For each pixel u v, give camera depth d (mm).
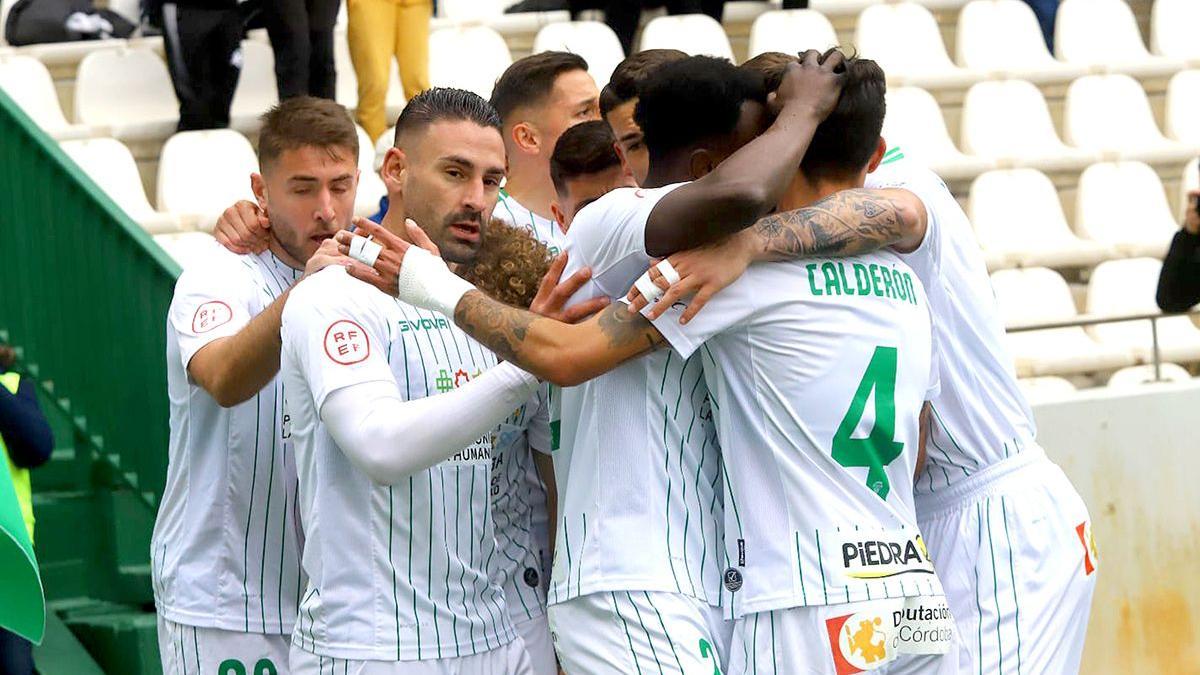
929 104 13766
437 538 5055
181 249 10719
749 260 4500
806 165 4746
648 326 4488
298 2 11367
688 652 4582
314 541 5047
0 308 8211
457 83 13219
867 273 4711
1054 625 5324
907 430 4723
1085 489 8766
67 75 12477
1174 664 8898
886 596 4559
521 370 4672
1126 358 11383
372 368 4797
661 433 4719
